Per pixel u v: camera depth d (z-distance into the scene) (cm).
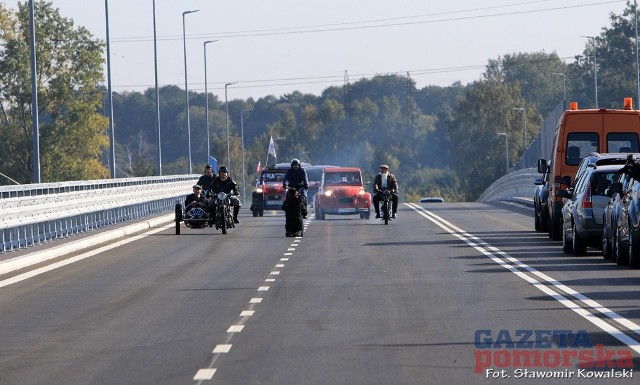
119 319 3397
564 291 3947
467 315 3366
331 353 2712
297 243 6669
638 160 4816
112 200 8225
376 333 3027
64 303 3834
